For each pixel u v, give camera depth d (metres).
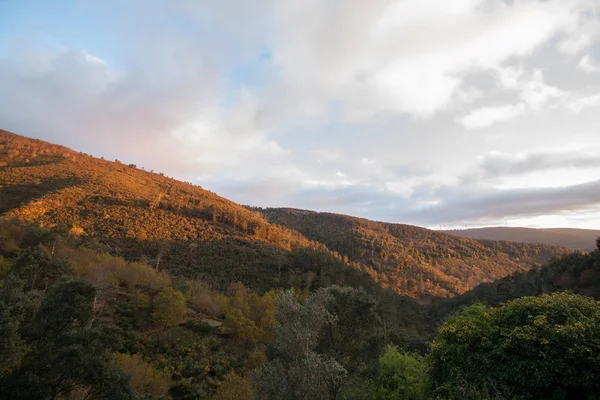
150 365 25.06
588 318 8.91
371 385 13.73
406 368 13.78
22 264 25.41
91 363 10.81
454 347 10.31
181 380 25.02
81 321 11.83
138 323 32.91
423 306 77.31
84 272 36.19
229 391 22.47
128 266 43.31
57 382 10.50
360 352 20.17
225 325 36.56
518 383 8.65
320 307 17.38
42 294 16.66
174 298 35.59
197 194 149.50
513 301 10.86
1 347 9.79
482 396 8.40
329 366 11.91
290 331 15.52
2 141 124.00
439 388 9.36
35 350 10.70
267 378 12.85
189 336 33.16
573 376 7.95
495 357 9.33
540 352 8.37
